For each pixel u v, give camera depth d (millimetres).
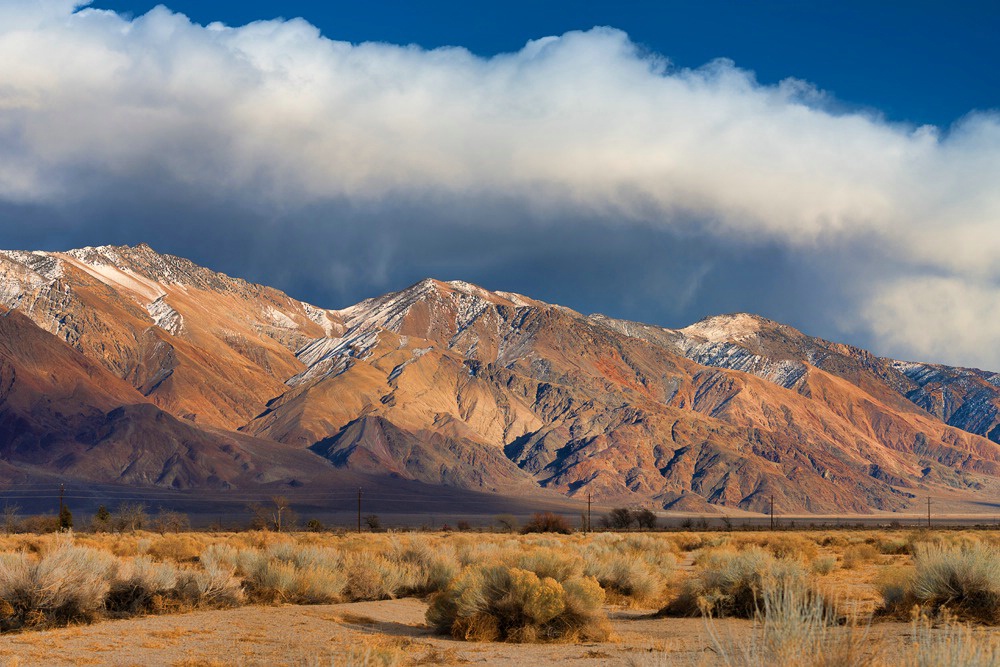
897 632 23219
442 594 29797
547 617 27469
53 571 29078
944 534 82500
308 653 23547
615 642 26594
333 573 38250
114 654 23547
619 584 39281
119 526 144250
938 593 27484
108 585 31203
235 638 26656
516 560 33969
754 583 30812
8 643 24859
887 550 71500
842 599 32219
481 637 27281
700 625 29156
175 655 23500
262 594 35906
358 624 30938
